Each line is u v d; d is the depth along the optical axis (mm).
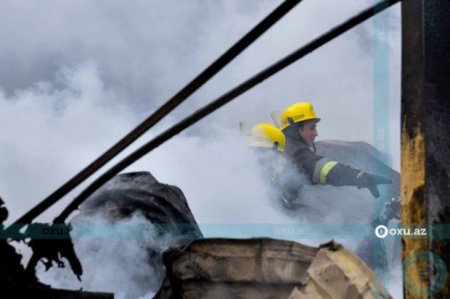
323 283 3127
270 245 3416
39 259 4105
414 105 2709
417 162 2666
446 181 2635
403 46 2803
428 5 2734
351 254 3164
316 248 3365
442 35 2723
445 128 2662
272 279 3363
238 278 3434
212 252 3514
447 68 2705
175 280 3605
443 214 2609
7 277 3611
